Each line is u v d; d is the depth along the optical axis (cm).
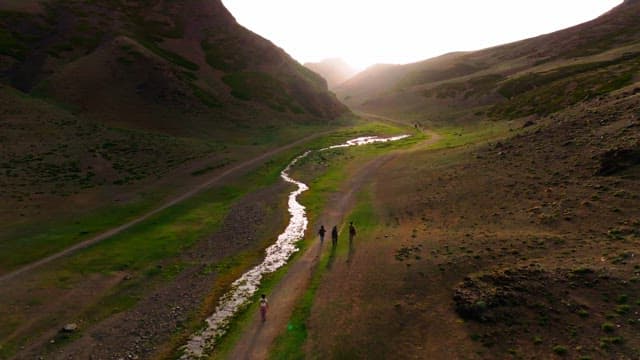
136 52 11281
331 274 3578
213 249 4481
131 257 4241
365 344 2597
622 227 3144
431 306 2831
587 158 4397
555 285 2670
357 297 3128
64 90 9744
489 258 3186
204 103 11088
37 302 3406
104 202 5847
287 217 5319
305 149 9369
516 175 4778
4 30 10862
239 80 12838
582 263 2823
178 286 3684
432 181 5628
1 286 3641
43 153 7138
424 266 3319
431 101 16712
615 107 5191
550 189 4131
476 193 4706
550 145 5153
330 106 14138
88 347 2864
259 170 7694
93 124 8800
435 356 2392
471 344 2423
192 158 8150
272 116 11881
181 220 5303
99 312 3281
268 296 3406
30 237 4631
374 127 12425
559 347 2241
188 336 2956
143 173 7144
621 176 3819
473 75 18400
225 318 3156
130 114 9762
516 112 9844
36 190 5934
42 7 12194
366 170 7212
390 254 3691
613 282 2589
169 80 11038
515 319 2517
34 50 10900
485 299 2673
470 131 9800
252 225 5134
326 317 2956
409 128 12381
